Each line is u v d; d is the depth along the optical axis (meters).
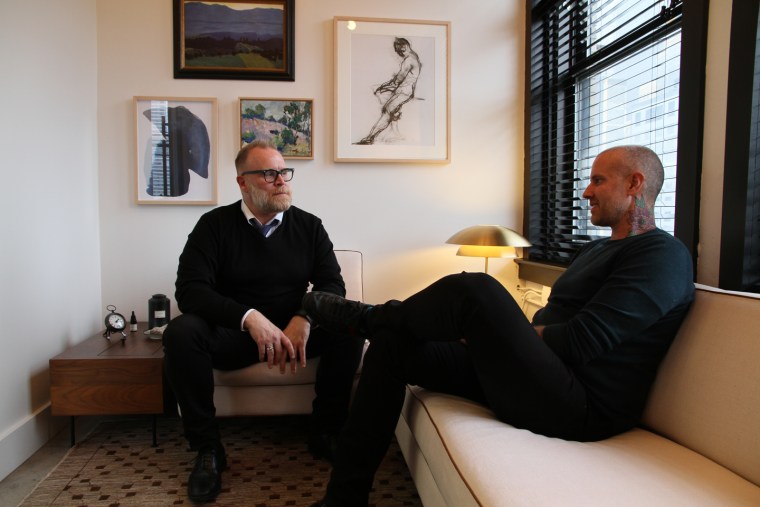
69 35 2.04
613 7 1.98
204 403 1.51
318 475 1.56
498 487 0.81
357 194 2.47
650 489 0.82
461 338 1.16
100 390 1.73
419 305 1.18
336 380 1.64
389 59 2.45
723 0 1.36
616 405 1.12
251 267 1.73
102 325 2.34
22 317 1.70
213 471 1.44
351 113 2.44
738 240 1.31
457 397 1.28
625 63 1.95
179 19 2.33
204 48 2.35
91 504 1.38
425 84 2.48
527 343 1.05
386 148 2.46
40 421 1.77
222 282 1.76
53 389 1.71
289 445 1.79
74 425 1.78
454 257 2.54
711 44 1.40
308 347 1.70
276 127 2.39
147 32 2.32
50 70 1.89
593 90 2.21
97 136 2.30
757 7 1.26
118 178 2.33
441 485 1.00
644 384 1.15
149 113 2.33
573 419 1.06
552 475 0.85
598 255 1.29
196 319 1.53
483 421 1.09
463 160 2.53
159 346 1.90
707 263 1.42
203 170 2.36
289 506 1.38
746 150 1.29
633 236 1.22
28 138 1.75
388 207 2.49
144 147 2.33
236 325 1.52
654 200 1.25
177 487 1.48
